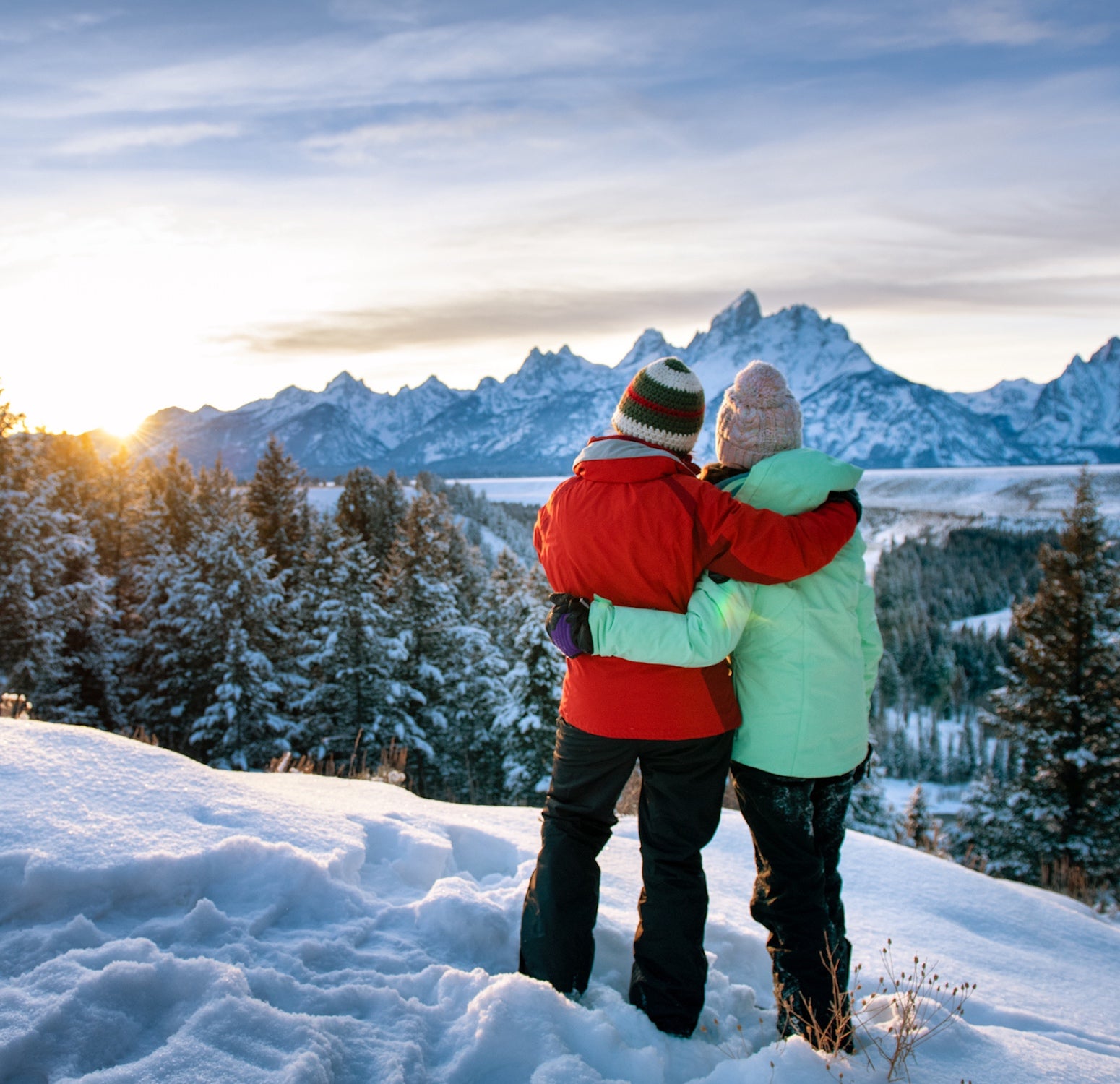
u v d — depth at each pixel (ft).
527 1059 6.32
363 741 87.35
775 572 7.19
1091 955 12.21
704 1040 7.79
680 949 7.70
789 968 7.78
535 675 87.25
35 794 8.49
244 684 79.92
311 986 6.71
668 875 7.77
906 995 8.82
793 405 8.08
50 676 79.61
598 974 8.67
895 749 265.34
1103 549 65.26
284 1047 5.80
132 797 8.98
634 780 23.29
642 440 7.72
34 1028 5.50
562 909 7.77
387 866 9.77
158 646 88.53
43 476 84.99
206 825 8.88
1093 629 64.23
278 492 129.18
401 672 99.04
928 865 14.46
